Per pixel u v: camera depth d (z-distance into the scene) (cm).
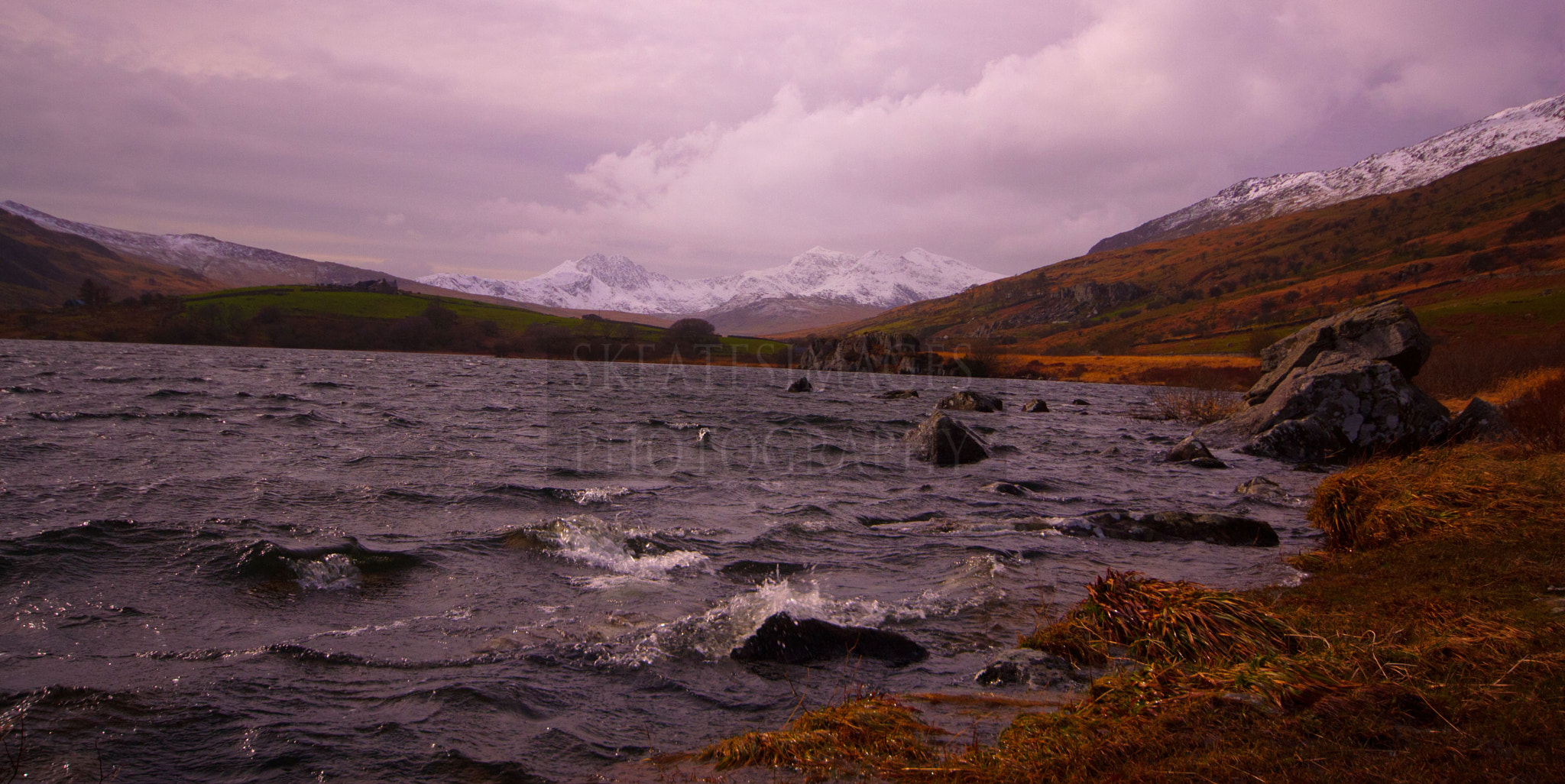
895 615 820
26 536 959
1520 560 809
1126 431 3262
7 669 606
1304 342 2867
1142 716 472
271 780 466
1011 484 1686
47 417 2175
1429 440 2097
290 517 1155
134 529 1030
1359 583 842
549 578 918
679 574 959
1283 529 1304
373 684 608
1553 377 3064
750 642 690
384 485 1447
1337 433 2278
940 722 532
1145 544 1167
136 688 582
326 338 13188
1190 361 11238
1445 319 11731
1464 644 532
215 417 2406
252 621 743
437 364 8906
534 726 545
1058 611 845
